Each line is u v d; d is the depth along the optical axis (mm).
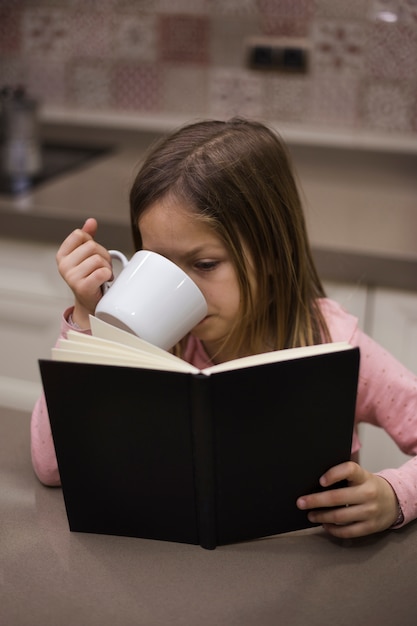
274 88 2287
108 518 835
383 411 1108
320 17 2182
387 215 1857
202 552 814
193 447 769
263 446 778
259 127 1118
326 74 2229
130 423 775
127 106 2436
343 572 789
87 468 812
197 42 2305
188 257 981
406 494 859
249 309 1010
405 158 2213
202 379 726
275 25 2225
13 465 976
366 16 2145
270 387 749
